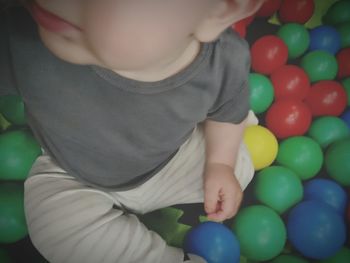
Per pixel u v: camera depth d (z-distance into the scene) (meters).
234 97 0.87
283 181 1.06
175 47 0.49
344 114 1.28
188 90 0.73
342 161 1.12
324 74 1.33
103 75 0.67
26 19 0.70
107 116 0.74
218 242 0.92
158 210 1.09
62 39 0.48
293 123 1.18
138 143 0.81
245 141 1.11
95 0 0.43
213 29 0.52
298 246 0.99
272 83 1.29
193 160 1.00
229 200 0.94
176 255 0.88
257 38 1.45
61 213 0.87
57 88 0.72
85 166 0.88
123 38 0.44
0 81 0.82
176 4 0.45
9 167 0.99
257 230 0.97
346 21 1.49
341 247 1.02
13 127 1.15
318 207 1.00
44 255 0.88
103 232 0.86
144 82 0.68
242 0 0.51
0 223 0.93
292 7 1.44
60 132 0.82
